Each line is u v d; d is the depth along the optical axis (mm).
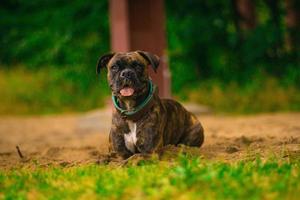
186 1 25391
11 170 8836
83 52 26969
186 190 6562
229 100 22641
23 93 26500
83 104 25766
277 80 23719
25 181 7527
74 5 26969
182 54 25703
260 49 24000
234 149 9672
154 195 6438
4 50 29078
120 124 8898
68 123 20312
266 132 12953
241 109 21938
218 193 6414
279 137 11422
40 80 27188
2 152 11406
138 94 8672
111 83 8773
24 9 28594
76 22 26984
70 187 7125
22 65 28609
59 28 27219
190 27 24984
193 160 7703
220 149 9828
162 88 17500
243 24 25297
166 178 6914
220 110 22125
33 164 9508
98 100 25891
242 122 16516
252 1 25047
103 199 6562
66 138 15297
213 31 25031
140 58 8828
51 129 18562
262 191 6500
